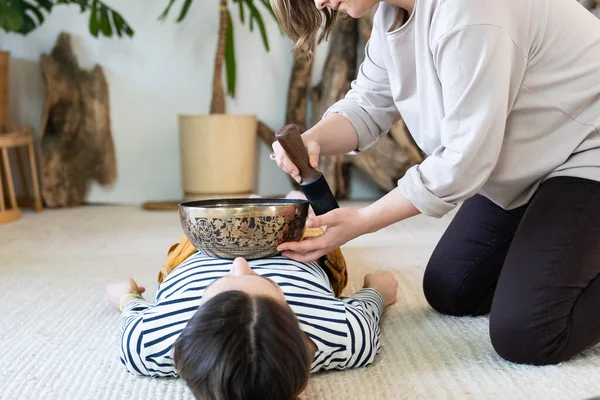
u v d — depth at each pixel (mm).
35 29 3393
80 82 3389
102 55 3451
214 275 1159
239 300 899
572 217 1172
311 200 1270
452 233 1523
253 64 3566
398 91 1301
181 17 3264
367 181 3592
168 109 3527
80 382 1146
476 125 1104
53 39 3416
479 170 1137
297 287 1142
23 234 2654
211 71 3523
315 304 1130
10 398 1080
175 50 3492
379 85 1459
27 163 3453
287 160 1272
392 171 3377
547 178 1241
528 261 1185
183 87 3521
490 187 1279
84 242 2488
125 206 3463
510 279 1201
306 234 1500
